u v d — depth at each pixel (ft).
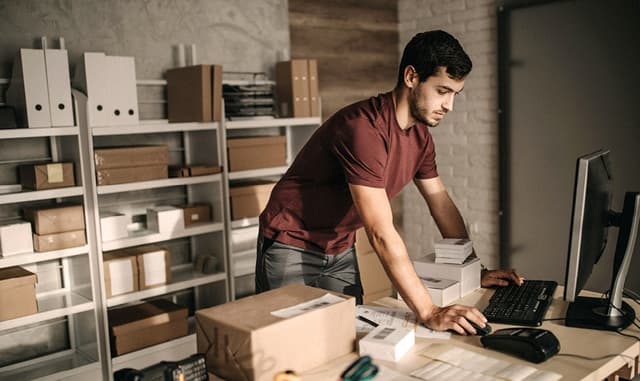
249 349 4.55
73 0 10.68
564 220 12.93
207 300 12.17
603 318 5.66
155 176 10.50
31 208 9.80
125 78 10.19
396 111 6.20
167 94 11.76
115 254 10.57
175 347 10.65
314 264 7.21
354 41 14.89
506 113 13.65
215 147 11.24
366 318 6.00
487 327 5.46
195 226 11.16
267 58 13.30
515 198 13.73
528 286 6.71
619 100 11.85
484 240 14.58
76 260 10.44
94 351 10.26
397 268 5.78
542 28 12.82
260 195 11.89
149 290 10.53
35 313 9.28
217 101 11.00
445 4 14.73
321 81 14.32
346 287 7.46
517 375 4.59
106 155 9.98
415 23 15.46
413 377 4.67
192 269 11.91
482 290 6.87
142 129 10.28
